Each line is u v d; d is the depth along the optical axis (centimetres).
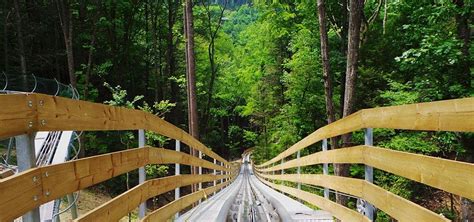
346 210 480
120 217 335
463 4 978
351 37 912
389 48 1670
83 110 275
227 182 1802
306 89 2386
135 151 398
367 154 389
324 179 609
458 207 1390
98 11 2262
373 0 1420
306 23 2100
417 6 1063
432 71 1030
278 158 1437
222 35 3994
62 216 840
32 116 207
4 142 592
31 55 2341
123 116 368
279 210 819
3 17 2219
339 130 501
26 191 194
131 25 2833
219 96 4094
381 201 347
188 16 1695
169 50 3222
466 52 995
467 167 215
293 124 2569
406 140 1204
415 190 1443
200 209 851
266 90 3616
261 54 3588
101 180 300
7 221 177
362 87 1717
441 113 248
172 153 587
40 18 2494
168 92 3341
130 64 2925
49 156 554
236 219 782
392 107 327
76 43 2494
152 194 461
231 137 5716
